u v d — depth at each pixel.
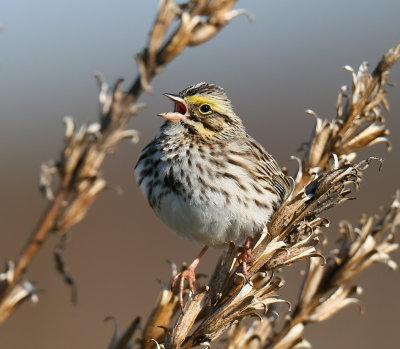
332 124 8.54
